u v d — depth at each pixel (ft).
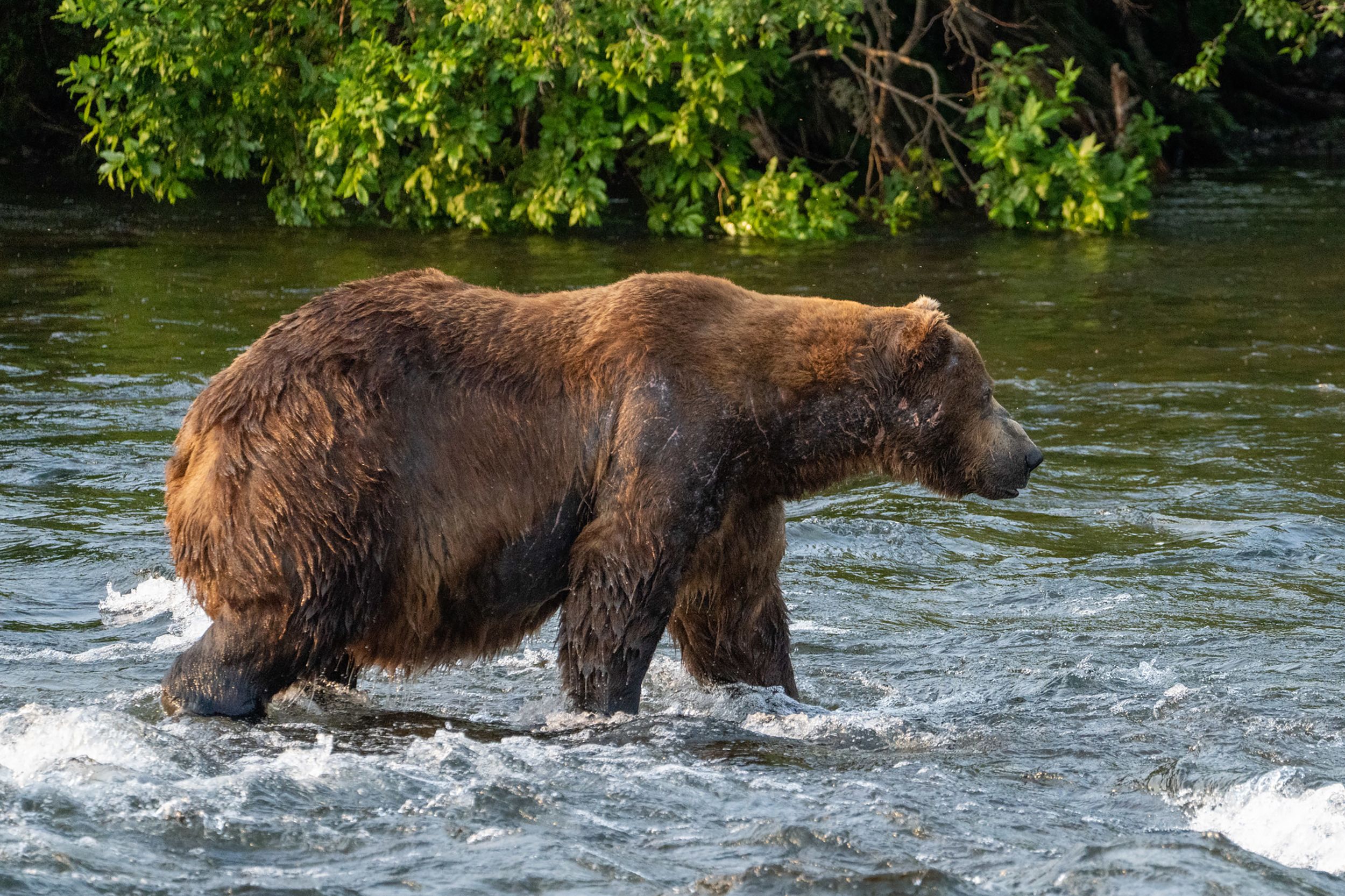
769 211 240.32
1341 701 71.46
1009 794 59.47
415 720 68.54
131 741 60.13
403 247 223.30
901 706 72.28
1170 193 291.79
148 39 222.28
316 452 62.75
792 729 67.97
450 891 47.88
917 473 72.08
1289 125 370.94
